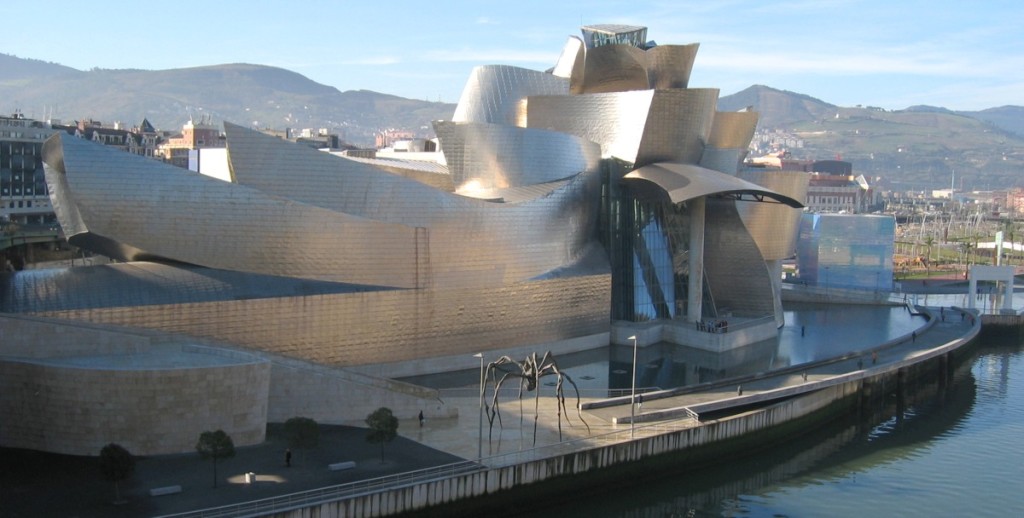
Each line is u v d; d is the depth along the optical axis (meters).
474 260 68.56
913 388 79.81
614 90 96.75
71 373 44.34
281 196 61.47
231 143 60.12
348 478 43.12
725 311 92.12
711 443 56.06
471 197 70.19
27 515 37.41
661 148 83.94
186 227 56.47
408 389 54.00
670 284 87.56
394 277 63.84
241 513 38.19
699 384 63.06
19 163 125.06
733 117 96.75
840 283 118.31
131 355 49.41
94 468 43.00
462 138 77.50
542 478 47.94
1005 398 76.69
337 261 61.41
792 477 55.56
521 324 72.38
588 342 78.44
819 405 65.69
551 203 75.31
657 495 52.59
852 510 49.84
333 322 60.94
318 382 51.88
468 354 68.94
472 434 51.72
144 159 55.28
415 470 44.75
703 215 84.81
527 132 78.25
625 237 84.81
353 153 119.12
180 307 54.81
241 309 57.00
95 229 54.44
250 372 46.88
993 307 112.69
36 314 50.50
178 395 45.03
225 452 41.84
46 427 45.09
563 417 56.06
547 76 96.56
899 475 55.78
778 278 100.00
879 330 90.38
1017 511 49.59
